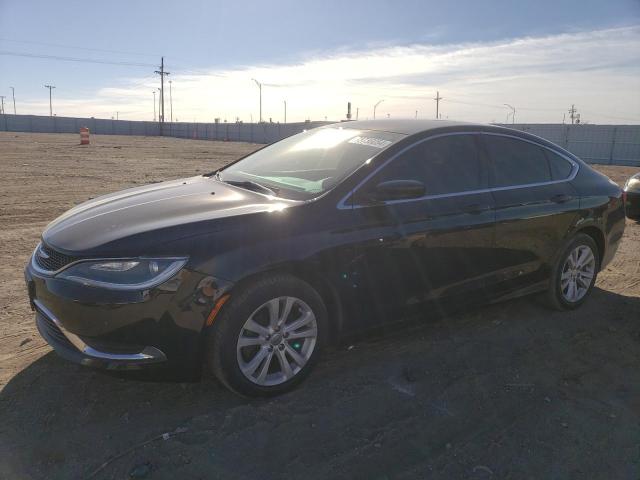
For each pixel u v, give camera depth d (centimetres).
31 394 318
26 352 371
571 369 373
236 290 300
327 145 408
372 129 412
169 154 2697
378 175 357
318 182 356
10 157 2130
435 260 376
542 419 310
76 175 1509
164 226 300
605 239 501
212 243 295
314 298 326
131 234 295
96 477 250
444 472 262
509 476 261
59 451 268
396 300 364
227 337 298
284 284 312
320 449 275
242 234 302
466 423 303
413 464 267
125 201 366
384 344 403
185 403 314
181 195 371
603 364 382
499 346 405
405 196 338
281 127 5934
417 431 294
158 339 286
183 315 287
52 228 340
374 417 305
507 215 414
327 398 323
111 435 282
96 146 3306
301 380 332
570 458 276
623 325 454
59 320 296
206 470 256
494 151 430
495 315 469
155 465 259
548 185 457
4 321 423
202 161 2225
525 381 353
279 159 427
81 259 289
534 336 426
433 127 405
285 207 323
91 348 291
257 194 361
